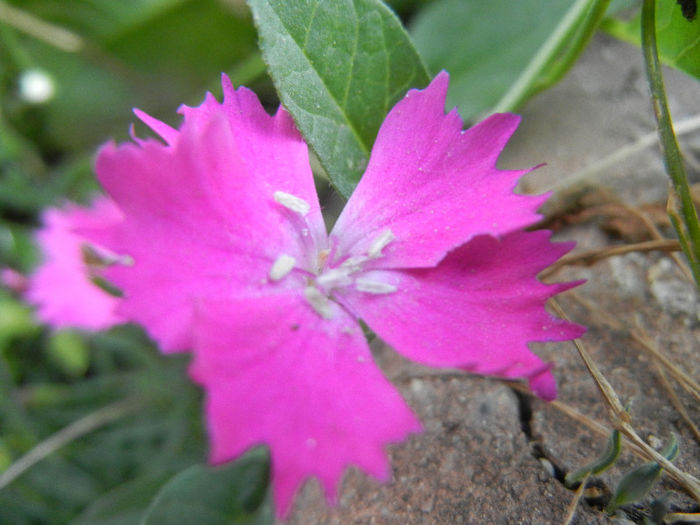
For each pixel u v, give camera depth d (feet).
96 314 0.18
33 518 0.20
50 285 0.18
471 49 0.20
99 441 0.22
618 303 0.15
